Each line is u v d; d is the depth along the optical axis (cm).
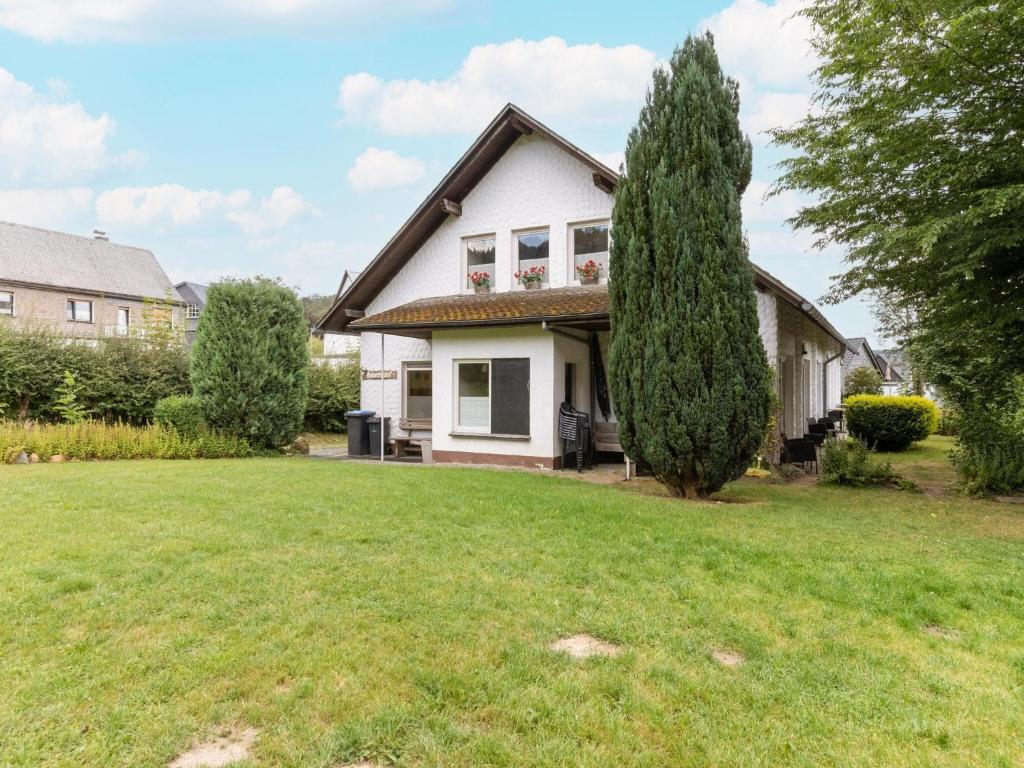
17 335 1445
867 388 3288
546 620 344
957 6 649
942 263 754
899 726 252
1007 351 894
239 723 242
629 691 272
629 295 797
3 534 491
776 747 237
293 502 640
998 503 802
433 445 1234
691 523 600
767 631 341
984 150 719
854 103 799
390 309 1480
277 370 1285
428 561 446
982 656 319
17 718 237
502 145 1346
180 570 410
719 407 739
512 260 1358
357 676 277
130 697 255
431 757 224
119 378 1552
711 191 750
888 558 493
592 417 1236
